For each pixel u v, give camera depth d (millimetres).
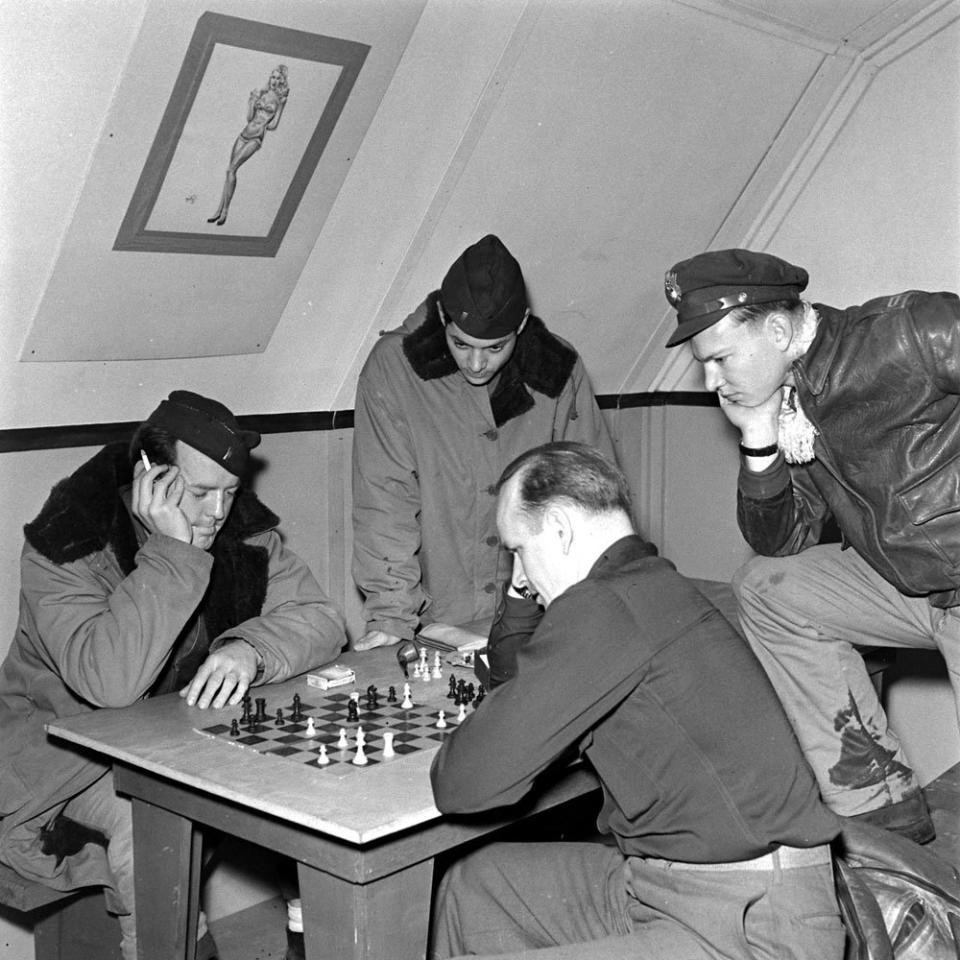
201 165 3285
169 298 3510
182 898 2549
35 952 3352
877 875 2504
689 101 4375
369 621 3465
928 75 4605
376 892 2176
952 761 5027
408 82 3684
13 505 3348
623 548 2252
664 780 2146
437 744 2518
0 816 2918
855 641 3141
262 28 3135
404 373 3580
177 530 2885
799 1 4277
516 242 4312
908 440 2793
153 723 2670
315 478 4176
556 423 3770
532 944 2479
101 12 2855
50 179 3045
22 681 3045
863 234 4867
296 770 2361
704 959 2129
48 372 3381
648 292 4977
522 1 3596
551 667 2107
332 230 3852
